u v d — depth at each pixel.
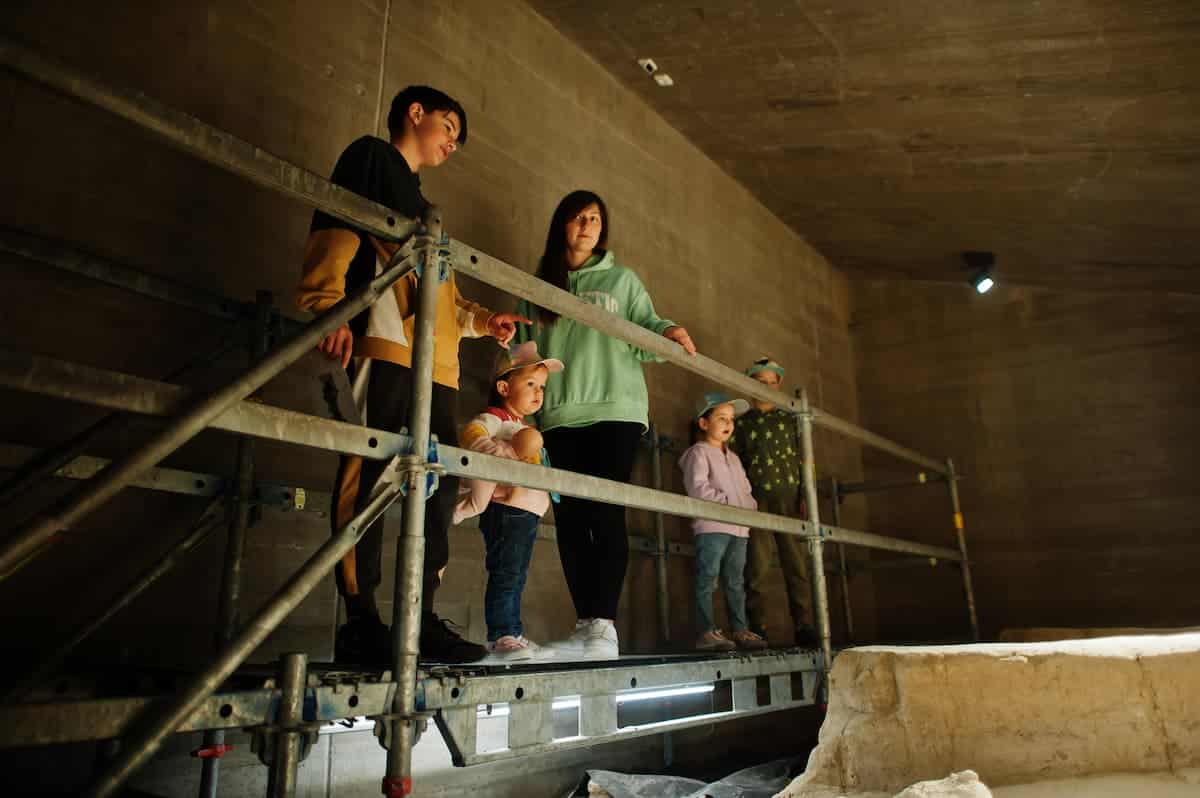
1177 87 3.15
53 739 1.06
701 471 3.29
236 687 1.36
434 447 1.57
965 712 1.76
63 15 2.03
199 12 2.31
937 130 3.87
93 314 2.01
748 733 3.87
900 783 1.74
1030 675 1.79
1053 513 5.18
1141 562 4.89
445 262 1.68
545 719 1.73
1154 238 4.39
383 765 2.30
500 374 2.40
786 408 3.02
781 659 2.68
